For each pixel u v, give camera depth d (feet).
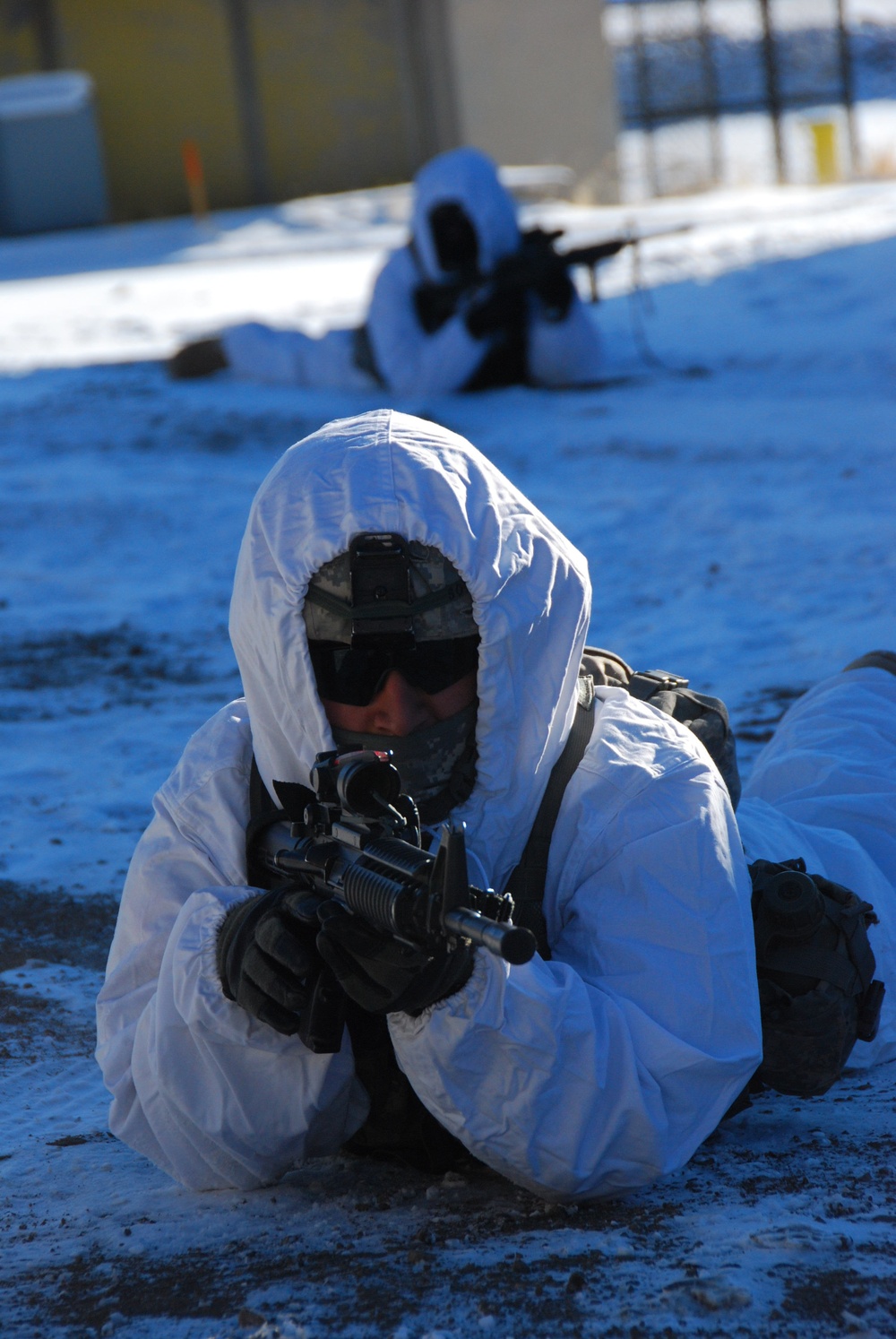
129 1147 32.63
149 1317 23.36
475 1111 25.67
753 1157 29.09
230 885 28.50
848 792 39.55
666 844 27.35
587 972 26.99
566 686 28.02
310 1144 28.50
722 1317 21.49
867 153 437.99
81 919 49.78
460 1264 24.40
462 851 21.70
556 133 392.68
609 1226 25.73
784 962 28.22
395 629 26.22
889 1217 24.80
